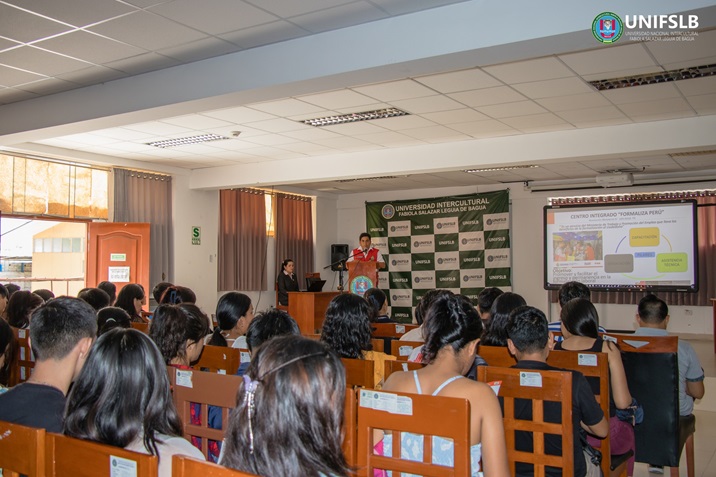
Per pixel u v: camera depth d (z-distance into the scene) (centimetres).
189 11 389
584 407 231
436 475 170
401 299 1236
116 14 390
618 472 299
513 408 227
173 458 118
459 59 400
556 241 1077
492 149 783
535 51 386
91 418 142
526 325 235
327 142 796
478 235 1162
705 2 324
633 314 1082
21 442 143
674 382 354
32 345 185
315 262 1279
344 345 285
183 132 716
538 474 223
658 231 1004
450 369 191
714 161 902
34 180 796
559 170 987
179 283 962
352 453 183
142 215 918
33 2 370
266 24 415
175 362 259
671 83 543
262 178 942
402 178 1084
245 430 112
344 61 424
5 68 494
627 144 705
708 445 509
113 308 354
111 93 534
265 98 485
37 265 1048
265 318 263
